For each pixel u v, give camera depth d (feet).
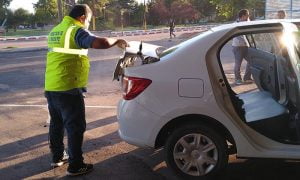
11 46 87.97
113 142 18.95
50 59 14.82
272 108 15.31
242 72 35.70
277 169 15.06
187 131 13.78
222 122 13.47
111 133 20.39
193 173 14.02
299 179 14.20
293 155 13.37
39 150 18.26
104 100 27.94
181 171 14.06
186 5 210.79
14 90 33.32
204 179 13.94
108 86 32.96
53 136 15.96
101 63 48.32
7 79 39.55
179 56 13.82
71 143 14.96
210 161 13.84
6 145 19.08
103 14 187.42
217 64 13.60
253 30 13.71
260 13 147.64
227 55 45.42
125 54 14.83
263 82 18.10
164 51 15.29
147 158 16.75
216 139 13.66
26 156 17.53
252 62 19.48
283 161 15.65
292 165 15.34
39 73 43.16
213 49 13.67
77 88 14.79
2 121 23.47
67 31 14.37
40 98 29.76
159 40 89.45
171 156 14.06
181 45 14.44
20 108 26.63
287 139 13.70
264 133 13.78
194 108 13.47
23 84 36.22
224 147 13.71
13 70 46.50
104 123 22.22
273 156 13.48
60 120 15.79
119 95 29.45
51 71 14.82
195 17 211.61
